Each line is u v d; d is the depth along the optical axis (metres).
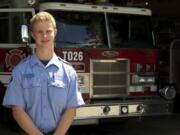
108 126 9.46
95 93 7.89
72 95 3.44
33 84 3.33
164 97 8.33
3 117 8.66
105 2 8.17
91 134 8.60
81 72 7.73
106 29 8.08
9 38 8.12
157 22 14.04
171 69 11.69
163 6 14.19
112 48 8.04
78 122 7.45
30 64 3.38
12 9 8.00
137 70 8.30
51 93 3.36
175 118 10.52
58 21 7.64
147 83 8.41
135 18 8.47
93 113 7.43
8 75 8.02
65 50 7.60
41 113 3.37
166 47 12.27
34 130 3.32
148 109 8.00
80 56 7.73
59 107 3.39
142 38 8.51
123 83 8.19
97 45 7.94
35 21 3.35
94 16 8.00
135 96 8.29
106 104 7.54
